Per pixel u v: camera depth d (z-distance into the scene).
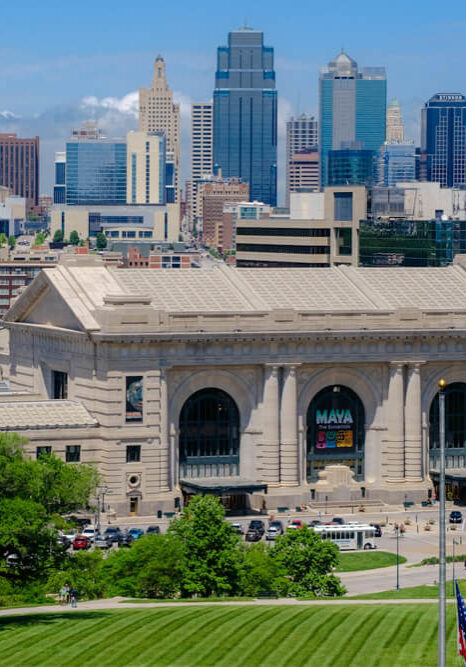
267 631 188.50
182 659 175.88
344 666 173.00
